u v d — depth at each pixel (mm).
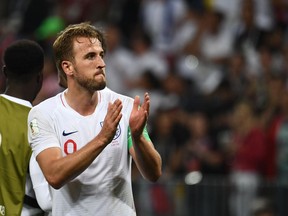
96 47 14102
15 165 15617
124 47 35969
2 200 15578
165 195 27219
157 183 27297
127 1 37906
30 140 14445
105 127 13398
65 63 14273
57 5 38375
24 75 16000
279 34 33094
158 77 33688
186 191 27109
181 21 36000
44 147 14086
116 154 14289
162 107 30406
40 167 14102
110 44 35156
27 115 15859
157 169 14125
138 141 13812
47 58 33812
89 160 13414
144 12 37438
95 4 38188
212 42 34375
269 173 27312
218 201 26828
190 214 27031
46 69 32906
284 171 26531
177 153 28500
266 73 30891
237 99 30328
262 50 32062
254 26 32969
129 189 14531
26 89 16078
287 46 32594
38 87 16297
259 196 26312
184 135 29188
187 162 28109
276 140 26984
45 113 14383
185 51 34906
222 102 30375
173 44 35750
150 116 31891
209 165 27875
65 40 14203
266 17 33594
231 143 28141
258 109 28203
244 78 31078
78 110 14406
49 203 15219
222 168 27875
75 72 14141
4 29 37688
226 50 33688
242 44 32844
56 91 31641
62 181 13570
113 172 14273
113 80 34562
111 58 34875
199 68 33938
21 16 38281
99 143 13375
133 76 34688
